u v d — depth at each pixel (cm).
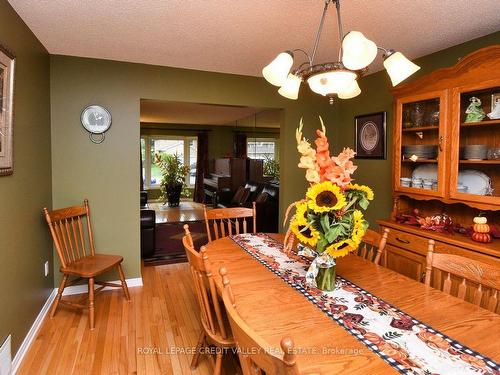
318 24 215
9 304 186
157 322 246
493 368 91
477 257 198
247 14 201
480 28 222
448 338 107
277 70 146
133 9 195
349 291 144
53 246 287
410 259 242
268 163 897
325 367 92
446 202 228
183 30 226
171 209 814
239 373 169
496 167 213
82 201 298
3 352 175
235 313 88
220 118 760
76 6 192
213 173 914
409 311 125
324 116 384
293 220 144
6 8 182
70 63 286
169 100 319
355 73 150
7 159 182
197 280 154
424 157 248
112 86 298
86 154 296
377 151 334
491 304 137
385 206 327
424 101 247
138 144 311
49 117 278
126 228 313
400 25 217
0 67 171
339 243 136
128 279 316
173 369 192
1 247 176
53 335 226
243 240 230
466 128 224
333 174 138
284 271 169
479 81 203
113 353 207
